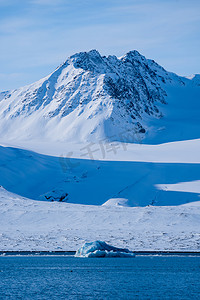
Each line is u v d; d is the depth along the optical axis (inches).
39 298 1841.8
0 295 1905.8
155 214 4429.1
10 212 4443.9
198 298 1841.8
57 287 2074.3
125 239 3558.1
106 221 4215.1
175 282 2186.3
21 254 3073.3
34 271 2469.2
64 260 2883.9
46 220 4247.0
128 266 2657.5
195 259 2893.7
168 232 3836.1
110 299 1824.6
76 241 3489.2
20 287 2073.1
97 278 2295.8
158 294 1923.0
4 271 2455.7
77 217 4328.3
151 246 3344.0
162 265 2677.2
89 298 1845.5
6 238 3585.1
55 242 3467.0
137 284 2154.3
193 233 3801.7
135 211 4579.2
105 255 2805.1
